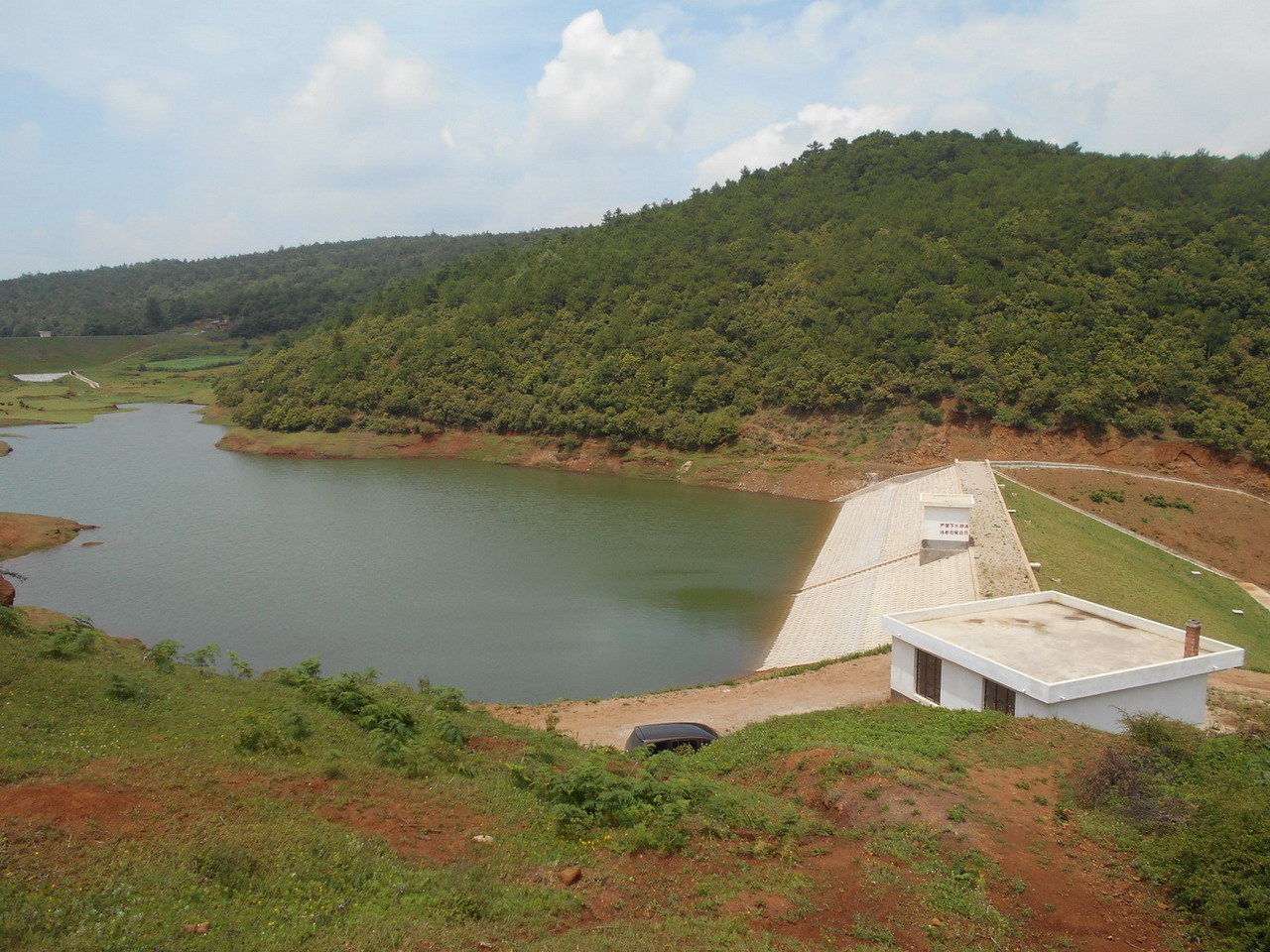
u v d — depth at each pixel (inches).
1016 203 4503.0
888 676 1397.6
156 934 394.3
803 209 5388.8
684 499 3474.4
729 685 1435.8
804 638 1815.9
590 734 1172.5
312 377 5142.7
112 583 2206.0
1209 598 2267.5
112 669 789.2
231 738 666.2
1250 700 1283.2
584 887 529.0
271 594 2116.1
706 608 2038.6
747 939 478.3
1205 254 3754.9
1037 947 505.7
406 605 2038.6
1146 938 517.7
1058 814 654.5
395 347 5305.1
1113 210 4160.9
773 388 4045.3
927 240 4434.1
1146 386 3376.0
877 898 539.5
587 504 3341.5
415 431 4749.0
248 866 472.7
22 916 384.8
